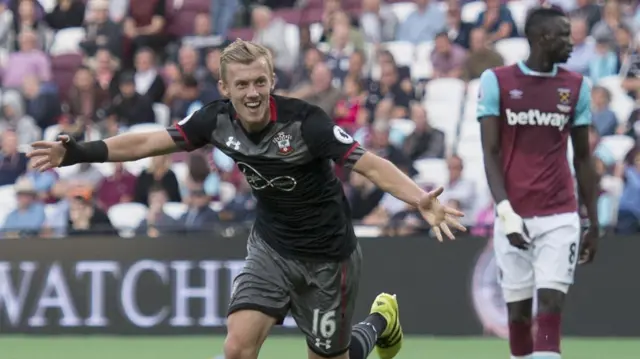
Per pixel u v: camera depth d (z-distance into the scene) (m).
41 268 14.92
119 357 12.71
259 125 6.71
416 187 6.38
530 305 9.15
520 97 8.88
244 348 6.96
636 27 17.56
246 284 7.09
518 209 8.95
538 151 8.91
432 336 14.13
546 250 8.86
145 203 16.33
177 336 14.62
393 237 14.23
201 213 15.31
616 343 13.42
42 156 6.70
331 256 7.11
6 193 17.08
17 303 14.96
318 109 6.75
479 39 17.42
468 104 17.36
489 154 8.92
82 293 14.84
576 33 17.23
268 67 6.50
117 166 16.45
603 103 16.11
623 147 15.95
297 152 6.72
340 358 7.43
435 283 14.14
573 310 13.84
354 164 6.55
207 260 14.58
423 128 16.22
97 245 14.81
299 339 14.38
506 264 9.11
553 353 8.70
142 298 14.70
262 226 7.19
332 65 17.53
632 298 13.69
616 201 14.88
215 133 6.86
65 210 16.06
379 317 8.62
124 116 17.80
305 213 6.98
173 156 17.25
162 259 14.68
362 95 16.97
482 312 14.04
